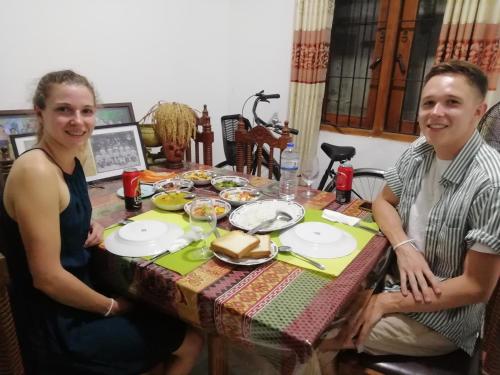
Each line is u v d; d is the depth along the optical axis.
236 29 3.13
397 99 2.78
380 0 2.67
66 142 1.00
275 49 2.99
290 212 1.33
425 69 2.64
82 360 0.98
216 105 3.20
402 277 1.09
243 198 1.48
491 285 0.96
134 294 1.06
